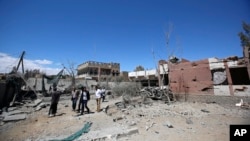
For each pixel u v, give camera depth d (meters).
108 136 7.01
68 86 36.22
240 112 12.11
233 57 16.20
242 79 17.02
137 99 19.88
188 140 6.92
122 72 58.47
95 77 56.59
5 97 18.25
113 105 16.45
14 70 21.23
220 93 16.89
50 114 12.63
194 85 19.31
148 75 43.47
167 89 20.94
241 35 26.09
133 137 7.20
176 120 10.27
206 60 18.39
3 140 7.48
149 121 9.90
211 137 7.24
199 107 14.77
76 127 8.90
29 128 9.27
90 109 14.77
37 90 31.11
